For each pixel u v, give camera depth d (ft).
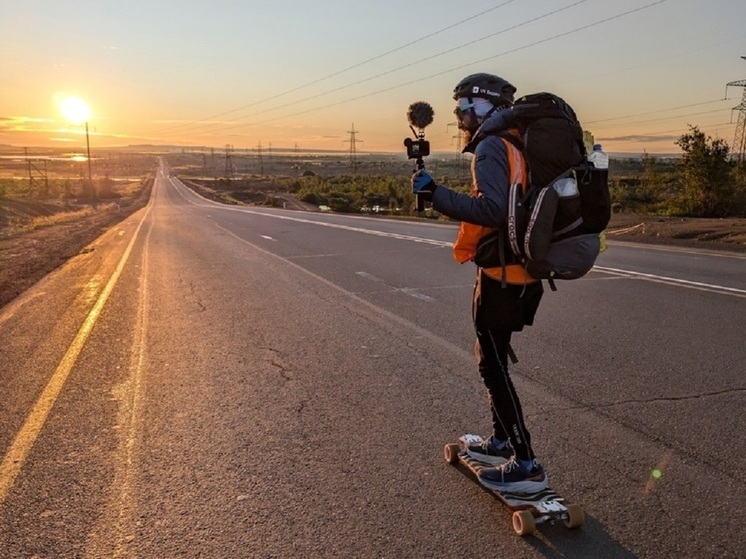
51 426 13.44
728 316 22.21
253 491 10.47
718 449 11.65
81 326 22.93
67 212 181.27
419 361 17.57
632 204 118.42
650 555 8.53
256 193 314.55
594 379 15.71
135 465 11.51
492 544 8.86
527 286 9.25
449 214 8.65
